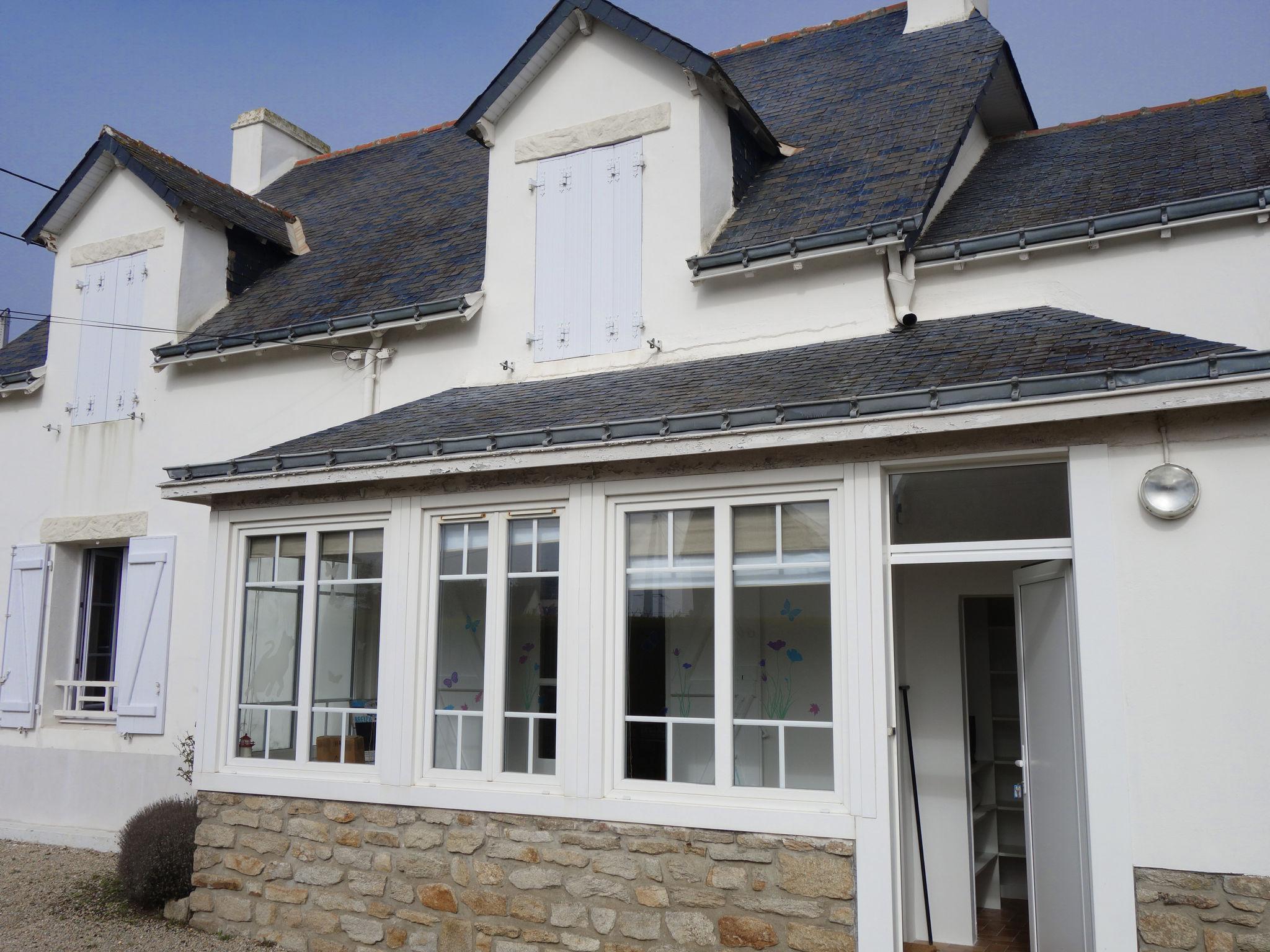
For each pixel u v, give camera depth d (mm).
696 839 6141
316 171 15008
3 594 11789
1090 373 5293
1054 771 5961
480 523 7242
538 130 9430
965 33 10344
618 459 6441
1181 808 5191
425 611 7293
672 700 6469
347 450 7324
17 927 7805
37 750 11094
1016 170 9102
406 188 13023
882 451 5996
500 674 6980
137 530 10984
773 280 8188
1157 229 7176
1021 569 6586
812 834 5855
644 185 8844
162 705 10438
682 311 8523
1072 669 5676
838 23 12180
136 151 11539
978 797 8266
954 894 7055
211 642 8031
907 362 6578
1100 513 5523
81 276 11875
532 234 9305
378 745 7258
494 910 6656
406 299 9891
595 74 9203
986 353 6383
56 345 11930
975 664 8750
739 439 6074
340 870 7223
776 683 6207
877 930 5648
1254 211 6922
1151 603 5371
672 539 6617
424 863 6934
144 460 11133
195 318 11320
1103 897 5277
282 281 11641
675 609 6543
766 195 8938
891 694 5910
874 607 5902
